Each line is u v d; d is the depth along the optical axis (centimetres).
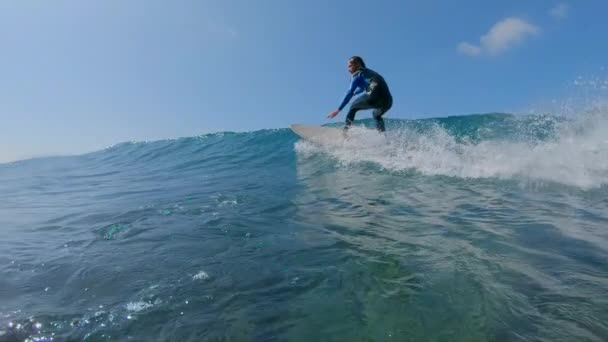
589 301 194
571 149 582
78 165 1288
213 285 240
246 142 1234
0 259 309
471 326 180
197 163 1020
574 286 212
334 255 282
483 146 682
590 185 452
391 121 1106
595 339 164
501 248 278
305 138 923
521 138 687
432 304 202
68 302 227
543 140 653
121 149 1513
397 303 206
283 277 247
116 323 201
